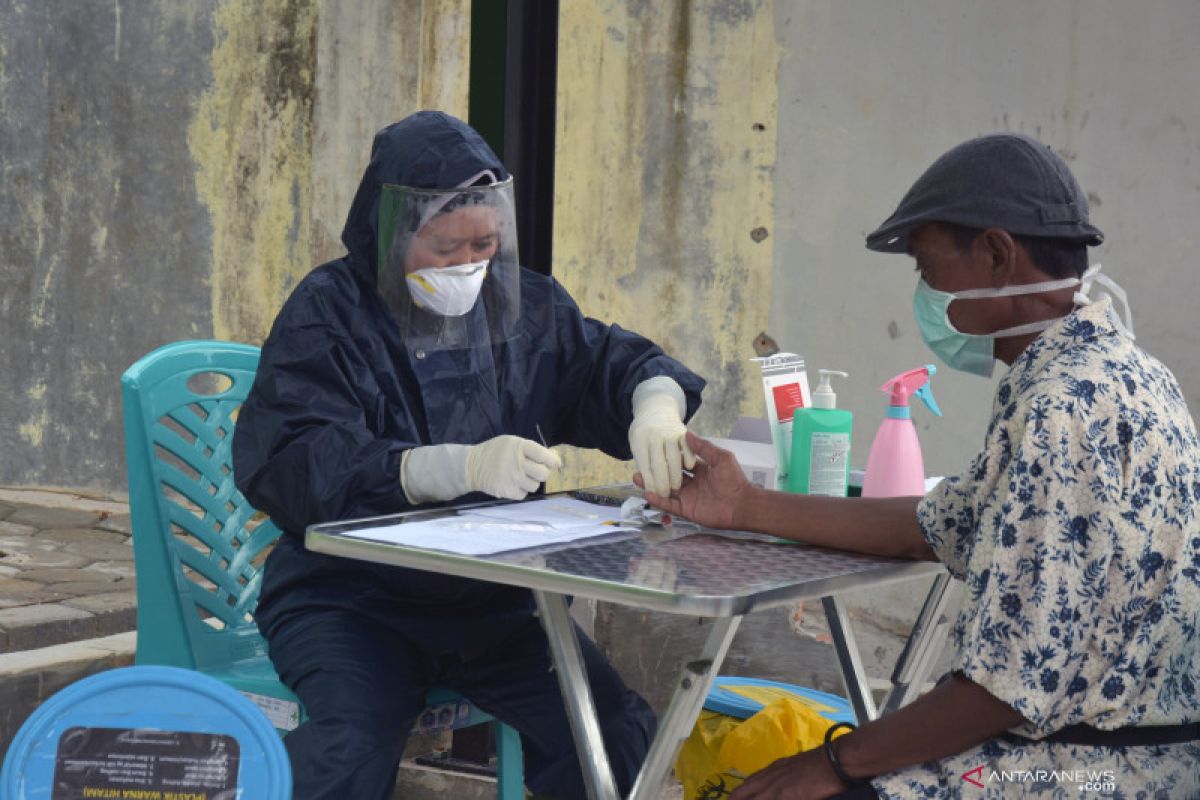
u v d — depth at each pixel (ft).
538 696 11.44
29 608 17.34
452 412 11.52
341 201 24.30
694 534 9.89
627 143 22.91
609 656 18.74
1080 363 8.00
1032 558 7.63
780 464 11.43
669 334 23.17
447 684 11.56
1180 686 7.90
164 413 12.29
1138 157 19.94
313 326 10.98
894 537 9.41
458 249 11.09
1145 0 19.71
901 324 21.68
